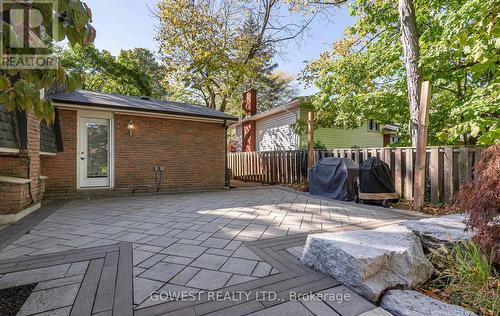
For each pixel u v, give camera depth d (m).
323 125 11.55
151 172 7.73
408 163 5.56
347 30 9.05
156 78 21.23
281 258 2.63
